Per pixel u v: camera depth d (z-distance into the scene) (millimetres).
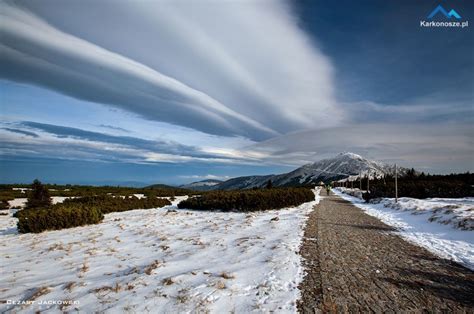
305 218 13812
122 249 8391
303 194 23172
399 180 47750
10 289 5410
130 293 4820
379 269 5965
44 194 22750
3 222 17203
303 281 5199
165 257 7227
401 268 6074
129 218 16469
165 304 4363
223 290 4809
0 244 10141
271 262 6316
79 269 6516
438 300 4484
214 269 5996
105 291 4941
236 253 7336
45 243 9891
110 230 12109
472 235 9320
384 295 4637
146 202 25578
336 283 5109
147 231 11453
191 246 8383
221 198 20156
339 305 4258
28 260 7617
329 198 33531
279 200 19406
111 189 49656
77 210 14148
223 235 9961
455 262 6645
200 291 4781
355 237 9469
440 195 25750
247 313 4043
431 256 7164
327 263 6281
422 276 5582
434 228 11336
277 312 4062
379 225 12477
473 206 13664
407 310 4145
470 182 33781
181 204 21984
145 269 6098
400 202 20453
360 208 21078
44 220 12852
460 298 4570
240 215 16234
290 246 7805
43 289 5184
